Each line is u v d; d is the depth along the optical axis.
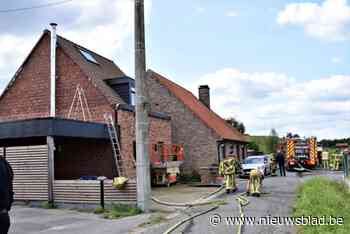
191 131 30.30
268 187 21.09
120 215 13.22
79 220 12.56
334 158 36.94
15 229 11.24
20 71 23.45
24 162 15.88
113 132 19.86
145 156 14.24
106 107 21.03
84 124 17.86
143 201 13.95
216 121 35.84
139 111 14.45
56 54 22.56
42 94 22.81
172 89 31.70
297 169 36.81
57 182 15.28
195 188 21.98
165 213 13.74
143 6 14.84
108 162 20.12
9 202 6.20
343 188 17.58
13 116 23.28
